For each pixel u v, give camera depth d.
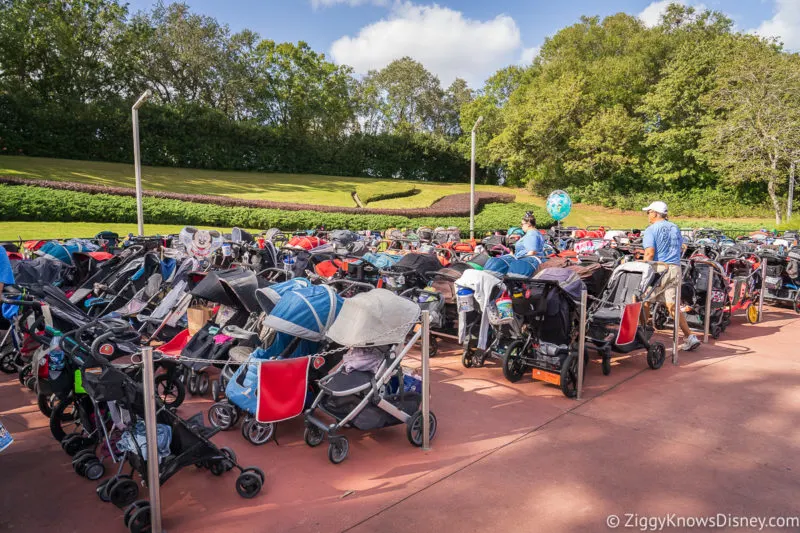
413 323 4.77
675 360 7.21
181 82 46.81
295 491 3.92
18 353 6.01
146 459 3.61
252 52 49.34
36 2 38.16
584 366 6.51
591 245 12.75
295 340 4.82
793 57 33.66
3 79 36.69
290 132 50.12
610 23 48.84
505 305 6.10
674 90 38.00
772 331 9.23
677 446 4.70
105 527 3.46
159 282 7.48
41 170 30.11
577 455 4.52
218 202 25.77
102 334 3.82
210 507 3.70
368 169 56.34
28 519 3.52
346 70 54.47
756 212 37.41
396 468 4.30
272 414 4.20
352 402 4.57
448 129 68.81
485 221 28.38
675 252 7.27
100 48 41.59
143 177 34.66
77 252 8.27
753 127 33.16
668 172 40.84
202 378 5.79
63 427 4.89
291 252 9.74
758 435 4.93
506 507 3.72
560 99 40.47
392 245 13.16
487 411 5.49
